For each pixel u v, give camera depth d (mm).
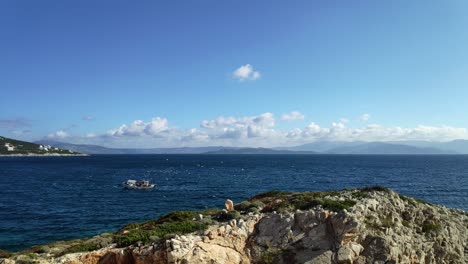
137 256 26844
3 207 74000
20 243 46562
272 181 124250
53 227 55469
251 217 30562
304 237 28062
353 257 26531
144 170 192125
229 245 27625
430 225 31953
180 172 175250
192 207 72688
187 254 26047
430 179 133250
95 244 30219
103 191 99688
